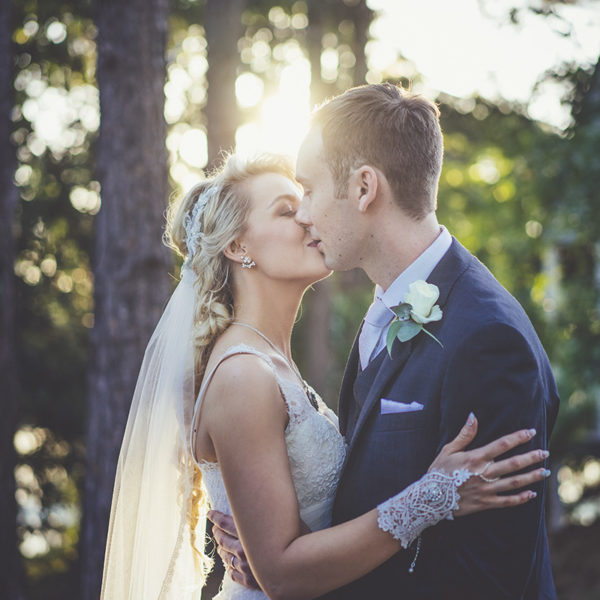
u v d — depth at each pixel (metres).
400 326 1.94
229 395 1.99
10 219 7.68
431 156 2.02
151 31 4.64
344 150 2.01
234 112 7.07
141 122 4.59
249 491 1.93
